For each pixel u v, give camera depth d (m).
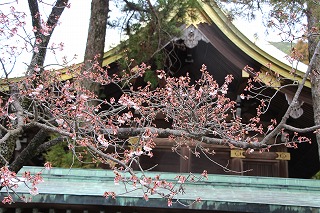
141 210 6.37
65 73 7.91
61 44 6.69
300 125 11.45
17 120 5.55
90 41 9.70
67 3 6.54
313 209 6.07
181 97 5.95
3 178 4.27
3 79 6.41
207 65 11.43
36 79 5.99
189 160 11.40
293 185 7.78
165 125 11.01
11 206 6.38
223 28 10.40
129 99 5.46
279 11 7.52
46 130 5.39
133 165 11.30
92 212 6.46
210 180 7.75
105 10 9.87
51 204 6.24
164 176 7.73
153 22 9.95
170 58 11.27
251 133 11.31
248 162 11.49
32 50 5.97
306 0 7.66
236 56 10.50
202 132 5.67
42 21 5.83
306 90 10.00
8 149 5.87
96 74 7.10
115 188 6.91
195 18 10.25
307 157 13.55
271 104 11.10
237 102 10.95
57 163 9.70
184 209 6.21
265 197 6.79
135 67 10.11
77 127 5.07
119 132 5.62
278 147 11.48
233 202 6.14
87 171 7.73
